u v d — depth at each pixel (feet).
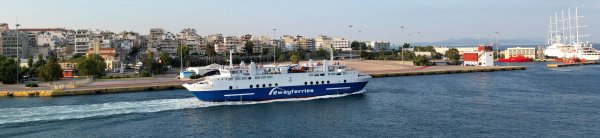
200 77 558.56
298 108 329.31
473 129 256.32
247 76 352.69
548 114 295.89
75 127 264.93
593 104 334.65
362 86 396.37
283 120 289.33
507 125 264.93
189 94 401.29
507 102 349.41
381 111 314.76
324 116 300.40
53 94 392.88
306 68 383.24
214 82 345.92
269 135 250.98
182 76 560.20
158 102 348.79
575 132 245.86
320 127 268.82
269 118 295.48
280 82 361.51
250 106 338.13
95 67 550.36
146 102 348.38
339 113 309.83
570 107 321.93
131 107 326.03
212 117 297.94
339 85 383.04
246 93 353.10
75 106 328.49
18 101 359.66
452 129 257.14
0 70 477.77
